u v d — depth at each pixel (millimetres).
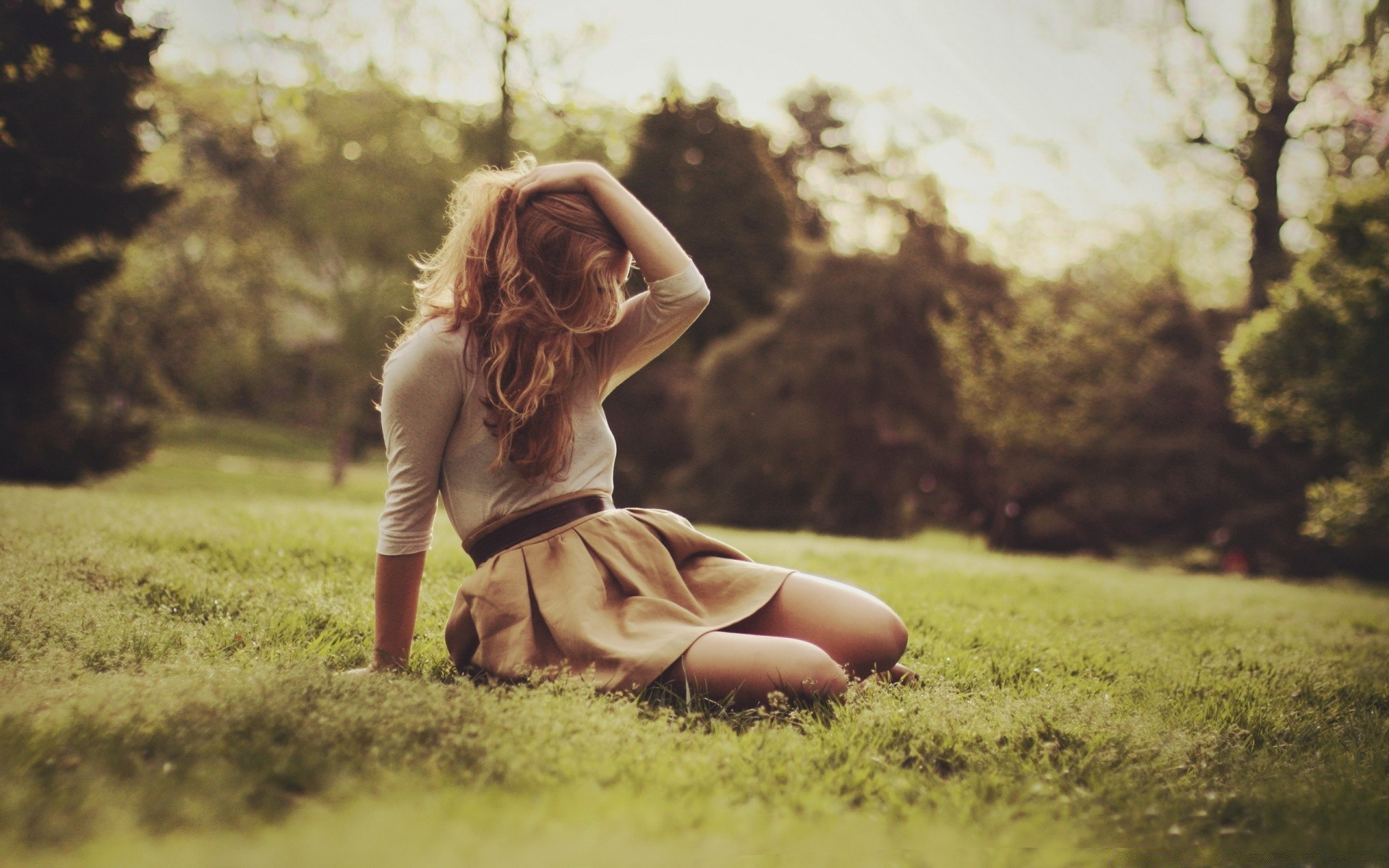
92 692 1833
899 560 7918
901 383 24328
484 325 2289
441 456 2359
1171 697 2844
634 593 2242
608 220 2377
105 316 22891
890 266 24875
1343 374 10492
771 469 25047
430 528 2375
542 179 2311
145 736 1587
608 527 2312
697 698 2111
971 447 24547
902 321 24547
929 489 25188
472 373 2283
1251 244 19188
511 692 2031
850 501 25078
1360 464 11391
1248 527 20672
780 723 2049
